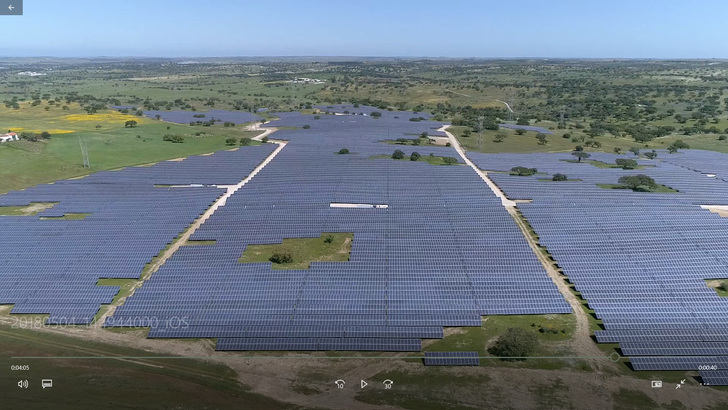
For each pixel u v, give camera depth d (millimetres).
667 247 70938
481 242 74062
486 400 41312
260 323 53188
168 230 80625
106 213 88938
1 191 105125
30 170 118812
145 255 70750
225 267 66375
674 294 57812
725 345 47625
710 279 62875
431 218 85188
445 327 53125
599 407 40375
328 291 59812
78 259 69188
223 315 54719
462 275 63562
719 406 40312
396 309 55938
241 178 117500
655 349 47156
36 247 73125
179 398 41625
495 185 110750
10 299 58500
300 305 56812
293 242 77125
